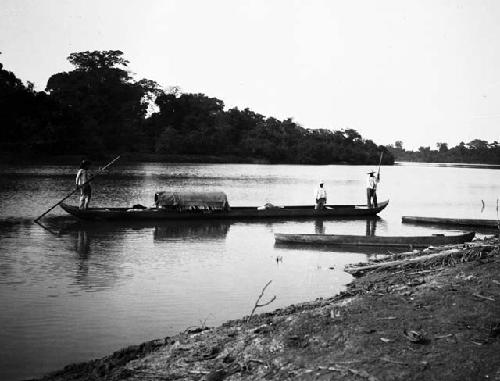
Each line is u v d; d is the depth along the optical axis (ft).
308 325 29.19
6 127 246.27
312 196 139.74
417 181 252.62
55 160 256.52
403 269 46.47
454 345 25.38
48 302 38.99
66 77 361.92
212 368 26.14
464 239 63.41
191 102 444.14
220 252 59.41
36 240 62.13
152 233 70.18
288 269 52.01
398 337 26.48
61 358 29.48
